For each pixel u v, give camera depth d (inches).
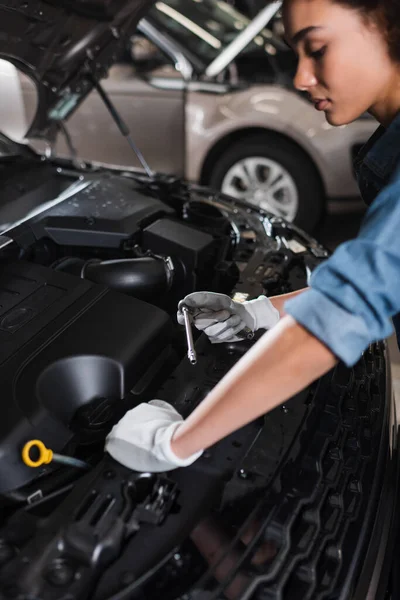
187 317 44.7
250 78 134.5
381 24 27.2
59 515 33.5
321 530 36.3
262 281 57.2
